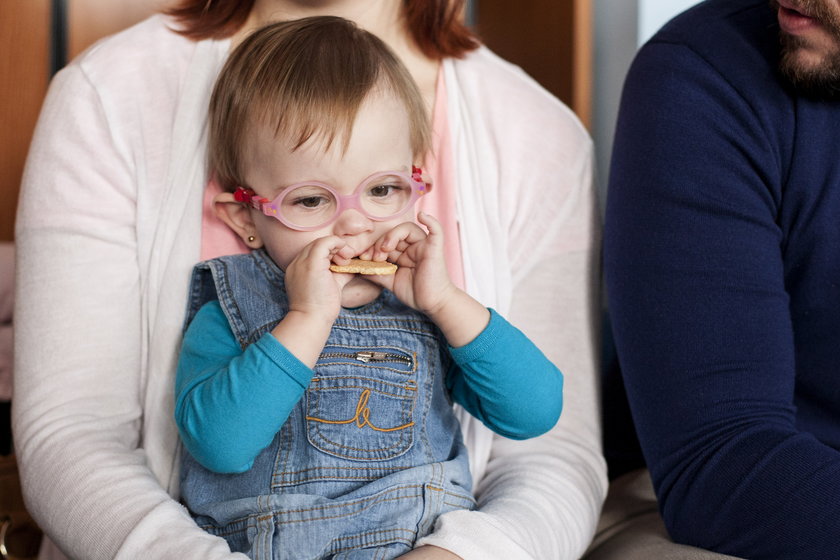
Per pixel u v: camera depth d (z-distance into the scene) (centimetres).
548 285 131
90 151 118
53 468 109
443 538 103
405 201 114
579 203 134
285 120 108
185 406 105
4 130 220
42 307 115
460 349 110
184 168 119
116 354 116
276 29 117
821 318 122
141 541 101
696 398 116
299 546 104
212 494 111
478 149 129
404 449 111
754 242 119
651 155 124
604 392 156
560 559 112
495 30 270
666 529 125
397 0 132
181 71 123
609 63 290
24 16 220
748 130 121
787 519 107
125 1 229
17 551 162
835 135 121
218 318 114
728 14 129
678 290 119
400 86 115
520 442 127
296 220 111
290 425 109
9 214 222
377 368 112
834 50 115
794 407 118
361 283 114
